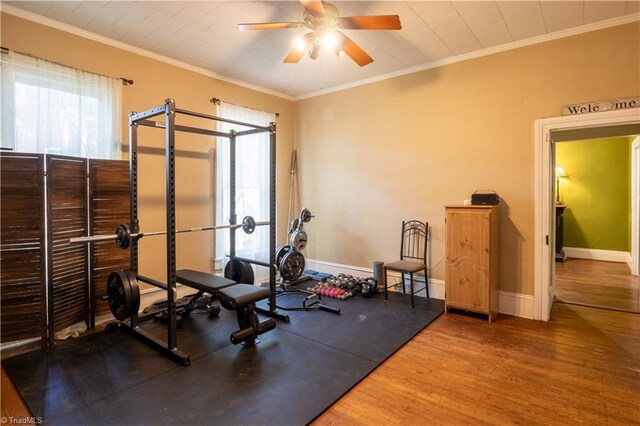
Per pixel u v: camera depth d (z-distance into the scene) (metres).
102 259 3.35
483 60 3.80
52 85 3.06
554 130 3.43
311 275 5.14
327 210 5.29
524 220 3.62
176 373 2.48
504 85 3.69
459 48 3.74
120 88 3.52
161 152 3.91
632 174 5.58
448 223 3.69
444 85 4.09
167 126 2.73
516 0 2.78
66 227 3.04
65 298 3.05
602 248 6.59
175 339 2.73
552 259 3.93
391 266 4.06
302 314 3.71
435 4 2.84
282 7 2.91
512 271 3.70
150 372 2.49
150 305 3.81
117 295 3.01
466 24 3.19
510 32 3.36
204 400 2.15
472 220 3.54
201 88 4.29
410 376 2.47
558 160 6.91
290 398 2.17
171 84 3.99
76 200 3.13
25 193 2.78
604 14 3.02
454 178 4.07
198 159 4.27
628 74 3.07
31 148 2.95
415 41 3.55
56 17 3.05
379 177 4.71
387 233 4.68
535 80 3.51
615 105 3.12
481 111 3.84
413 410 2.08
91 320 3.29
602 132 3.53
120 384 2.33
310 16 2.39
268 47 3.69
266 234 5.04
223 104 4.50
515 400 2.18
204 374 2.47
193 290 4.21
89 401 2.14
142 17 3.07
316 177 5.40
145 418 1.98
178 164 4.08
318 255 5.43
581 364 2.62
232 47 3.68
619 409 2.08
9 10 2.86
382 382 2.39
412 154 4.39
